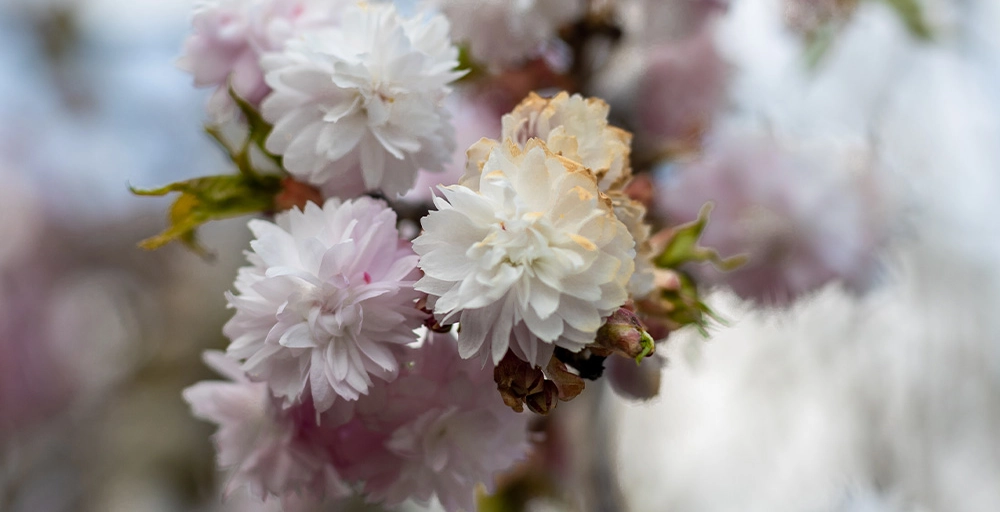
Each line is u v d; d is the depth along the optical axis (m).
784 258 0.40
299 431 0.32
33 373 1.01
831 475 0.66
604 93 0.41
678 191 0.40
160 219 1.04
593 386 0.42
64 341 1.04
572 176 0.28
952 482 0.67
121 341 1.04
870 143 0.43
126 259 1.06
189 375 0.95
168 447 0.91
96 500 0.91
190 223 0.34
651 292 0.33
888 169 0.44
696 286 0.38
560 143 0.29
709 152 0.41
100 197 1.05
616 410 0.45
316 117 0.32
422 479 0.32
